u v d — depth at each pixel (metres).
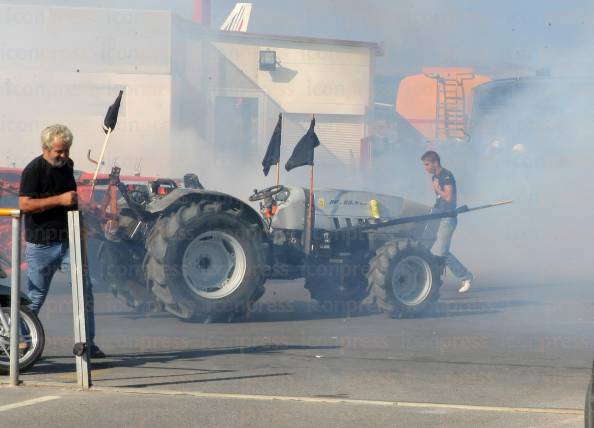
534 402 19.75
